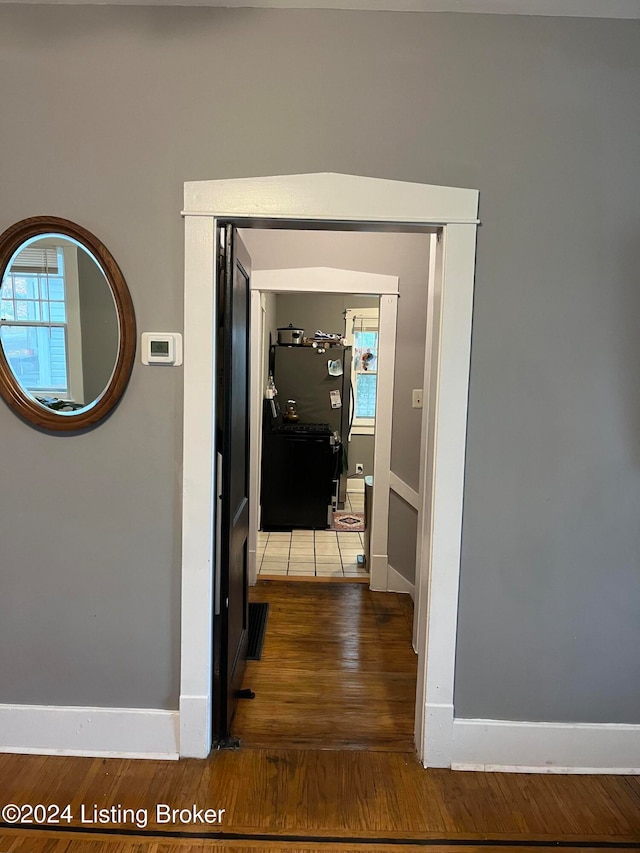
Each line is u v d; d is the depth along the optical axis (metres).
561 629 1.89
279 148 1.73
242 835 1.61
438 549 1.84
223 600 1.90
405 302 3.35
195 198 1.73
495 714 1.92
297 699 2.30
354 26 1.70
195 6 1.69
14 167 1.73
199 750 1.91
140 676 1.91
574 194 1.74
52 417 1.79
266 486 4.90
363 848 1.58
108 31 1.69
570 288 1.77
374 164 1.73
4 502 1.85
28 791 1.75
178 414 1.81
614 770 1.92
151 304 1.77
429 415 1.97
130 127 1.72
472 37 1.70
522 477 1.84
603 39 1.69
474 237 1.74
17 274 1.77
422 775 1.87
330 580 3.71
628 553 1.87
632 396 1.81
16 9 1.69
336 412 5.57
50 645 1.90
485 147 1.73
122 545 1.87
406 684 2.44
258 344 3.49
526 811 1.73
